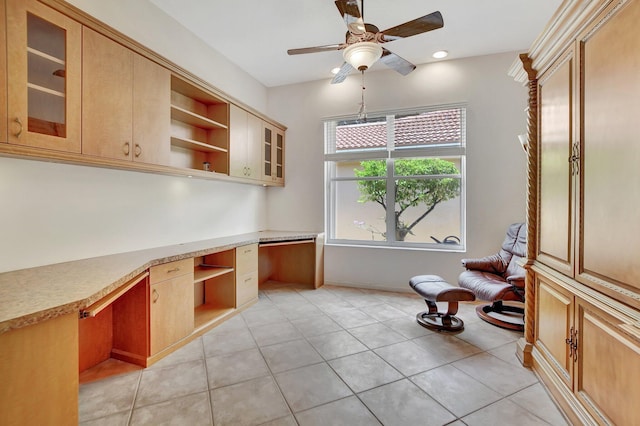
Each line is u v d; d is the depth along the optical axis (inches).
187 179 125.2
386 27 120.8
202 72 131.9
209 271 120.5
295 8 109.6
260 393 73.5
